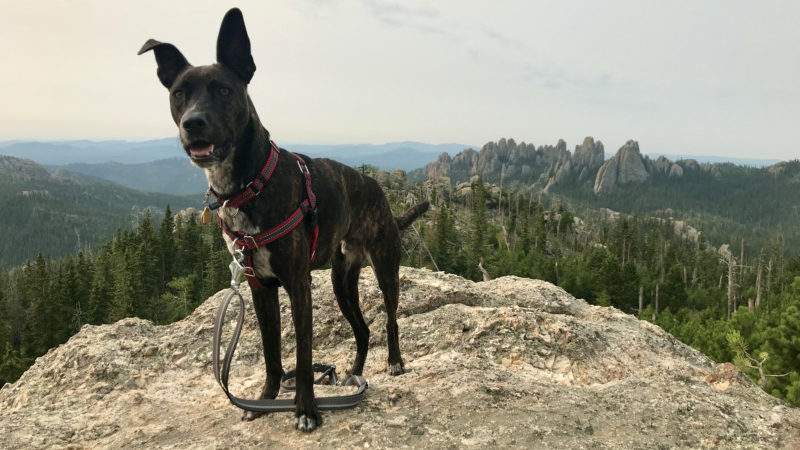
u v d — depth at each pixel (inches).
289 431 42.1
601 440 41.9
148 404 57.4
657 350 71.6
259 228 39.8
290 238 40.6
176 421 49.4
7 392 68.6
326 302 83.6
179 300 750.5
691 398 48.8
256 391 59.8
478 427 42.4
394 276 56.9
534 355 64.4
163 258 896.3
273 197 39.8
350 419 43.2
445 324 72.9
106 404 58.2
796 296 223.5
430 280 98.2
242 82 39.4
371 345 72.9
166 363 69.9
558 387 51.0
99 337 75.8
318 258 45.8
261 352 72.4
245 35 39.1
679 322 478.6
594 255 780.0
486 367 55.4
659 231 1898.4
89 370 66.7
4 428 50.3
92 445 47.4
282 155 42.3
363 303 83.9
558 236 1374.3
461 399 46.3
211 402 56.9
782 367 179.2
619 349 68.7
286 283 41.8
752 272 1011.9
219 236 898.7
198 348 72.9
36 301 671.8
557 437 41.4
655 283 738.2
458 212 1406.3
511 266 812.0
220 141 36.5
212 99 36.9
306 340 42.2
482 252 861.8
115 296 685.9
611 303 660.7
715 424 44.6
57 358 72.4
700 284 968.3
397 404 46.5
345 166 51.3
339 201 46.9
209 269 799.7
